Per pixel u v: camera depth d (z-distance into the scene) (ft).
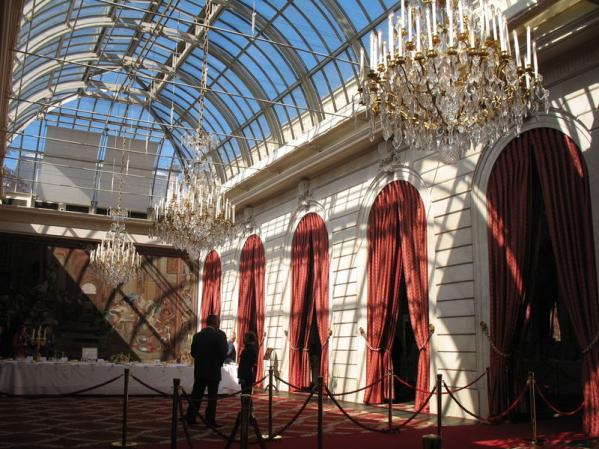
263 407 42.22
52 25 59.82
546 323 42.16
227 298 81.71
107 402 43.29
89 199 91.86
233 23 60.23
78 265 87.97
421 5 24.54
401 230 46.34
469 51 23.02
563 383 41.04
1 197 83.25
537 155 35.35
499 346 36.17
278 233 68.13
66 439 26.18
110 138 92.17
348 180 55.36
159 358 89.71
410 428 31.96
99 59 74.13
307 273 60.29
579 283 31.94
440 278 42.06
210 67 71.87
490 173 39.01
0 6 34.91
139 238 92.89
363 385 48.78
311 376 61.57
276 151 69.92
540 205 36.17
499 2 38.09
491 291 37.32
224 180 88.12
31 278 84.79
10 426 29.78
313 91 60.85
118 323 88.53
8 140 78.54
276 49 60.75
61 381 47.14
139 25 64.44
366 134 50.06
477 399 37.58
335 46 55.11
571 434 30.27
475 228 39.70
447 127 25.36
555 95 34.91
